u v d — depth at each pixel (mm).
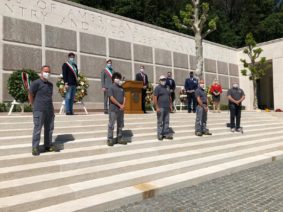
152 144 8812
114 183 6219
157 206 5750
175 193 6523
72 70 10234
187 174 7480
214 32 38250
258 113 17375
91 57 16328
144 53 19219
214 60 25234
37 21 14289
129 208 5652
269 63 27266
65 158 6984
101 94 16625
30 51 13906
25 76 11203
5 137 7363
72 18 15711
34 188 5633
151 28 19875
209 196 6316
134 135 9328
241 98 12086
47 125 6984
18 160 6297
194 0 20438
